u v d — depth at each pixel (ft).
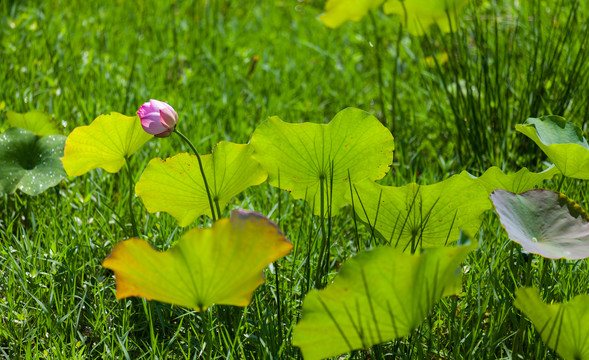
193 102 19.72
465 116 18.25
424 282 13.05
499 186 15.06
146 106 14.44
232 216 13.00
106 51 22.48
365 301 13.05
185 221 15.07
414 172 17.89
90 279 15.62
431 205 14.43
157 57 21.76
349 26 25.98
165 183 14.67
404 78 21.75
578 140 15.19
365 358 14.49
